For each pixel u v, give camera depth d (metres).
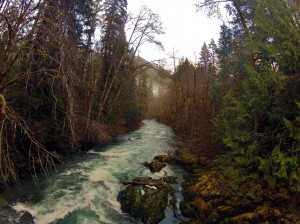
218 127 11.80
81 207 8.67
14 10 7.13
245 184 8.50
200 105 18.52
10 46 6.79
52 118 11.88
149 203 8.80
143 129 32.94
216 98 16.28
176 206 9.27
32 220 7.60
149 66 22.33
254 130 7.95
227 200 8.49
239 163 8.18
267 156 7.76
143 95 40.16
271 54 7.86
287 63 7.80
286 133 7.59
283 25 7.84
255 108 8.02
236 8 12.32
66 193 9.41
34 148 11.24
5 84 6.99
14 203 8.26
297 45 7.80
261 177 8.11
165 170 12.64
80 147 15.88
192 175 12.00
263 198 7.89
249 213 7.51
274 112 7.78
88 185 10.26
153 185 10.21
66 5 13.34
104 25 21.45
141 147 17.86
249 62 9.91
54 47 7.39
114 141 20.45
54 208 8.37
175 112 37.62
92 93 17.70
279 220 6.97
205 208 8.55
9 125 8.39
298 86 7.77
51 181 10.36
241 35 13.72
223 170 9.99
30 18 7.00
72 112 7.69
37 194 9.10
